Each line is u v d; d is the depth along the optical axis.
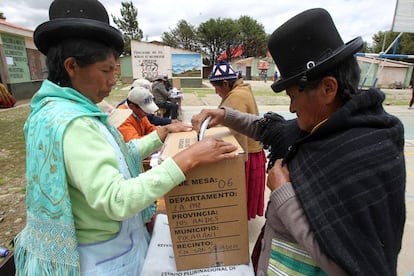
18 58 11.73
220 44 50.75
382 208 0.74
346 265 0.71
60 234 0.92
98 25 0.93
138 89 2.80
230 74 2.48
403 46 28.48
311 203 0.79
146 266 1.15
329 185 0.78
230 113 1.54
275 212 1.00
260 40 50.28
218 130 1.41
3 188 3.61
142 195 0.86
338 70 0.83
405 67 23.73
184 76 19.41
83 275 0.98
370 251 0.71
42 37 0.95
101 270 1.00
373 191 0.74
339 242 0.73
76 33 0.93
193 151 0.93
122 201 0.85
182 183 1.00
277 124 1.37
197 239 1.09
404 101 13.70
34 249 0.98
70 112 0.91
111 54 1.02
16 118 8.13
